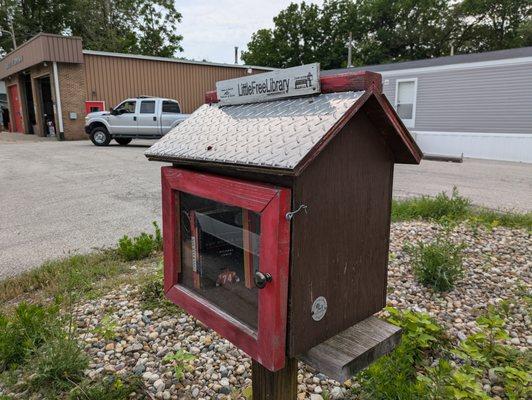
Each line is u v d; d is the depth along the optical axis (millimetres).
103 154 12070
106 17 33406
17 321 2441
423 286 3188
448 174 9469
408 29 32062
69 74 15891
